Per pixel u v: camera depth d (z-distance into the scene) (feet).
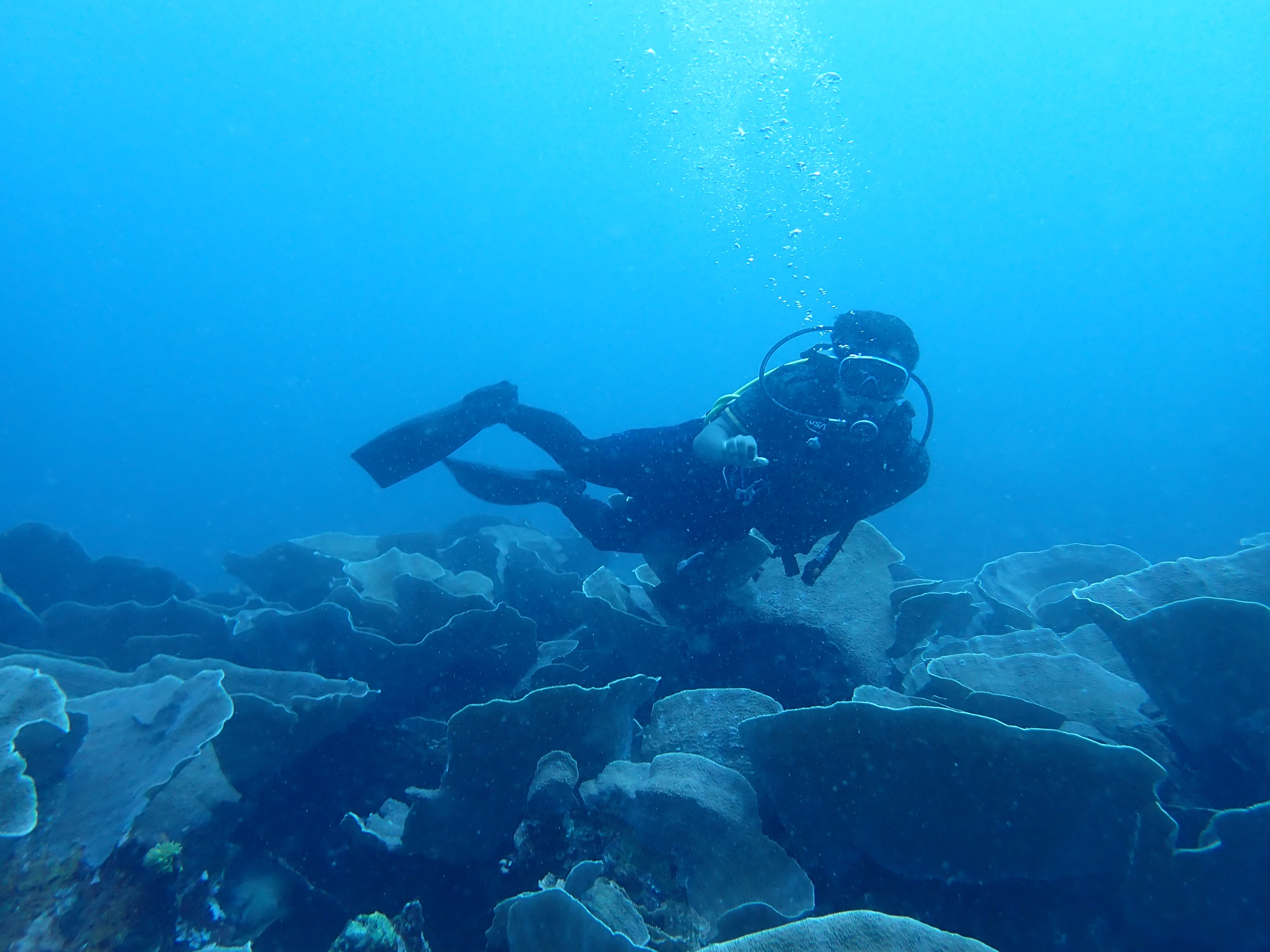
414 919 7.18
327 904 7.98
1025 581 14.08
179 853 7.14
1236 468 134.31
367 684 9.99
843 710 6.19
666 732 8.39
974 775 5.90
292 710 8.59
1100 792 5.67
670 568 11.98
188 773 8.18
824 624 11.25
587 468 12.16
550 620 14.58
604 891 6.50
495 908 6.67
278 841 8.48
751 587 12.05
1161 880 5.85
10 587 15.01
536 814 7.29
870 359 9.87
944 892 6.36
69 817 6.81
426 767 9.52
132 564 16.26
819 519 10.76
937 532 67.92
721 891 6.46
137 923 6.64
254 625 11.23
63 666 9.62
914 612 11.45
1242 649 7.03
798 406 10.47
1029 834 5.95
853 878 6.69
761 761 6.81
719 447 10.14
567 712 7.30
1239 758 7.24
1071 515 84.33
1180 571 8.89
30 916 6.08
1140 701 8.58
